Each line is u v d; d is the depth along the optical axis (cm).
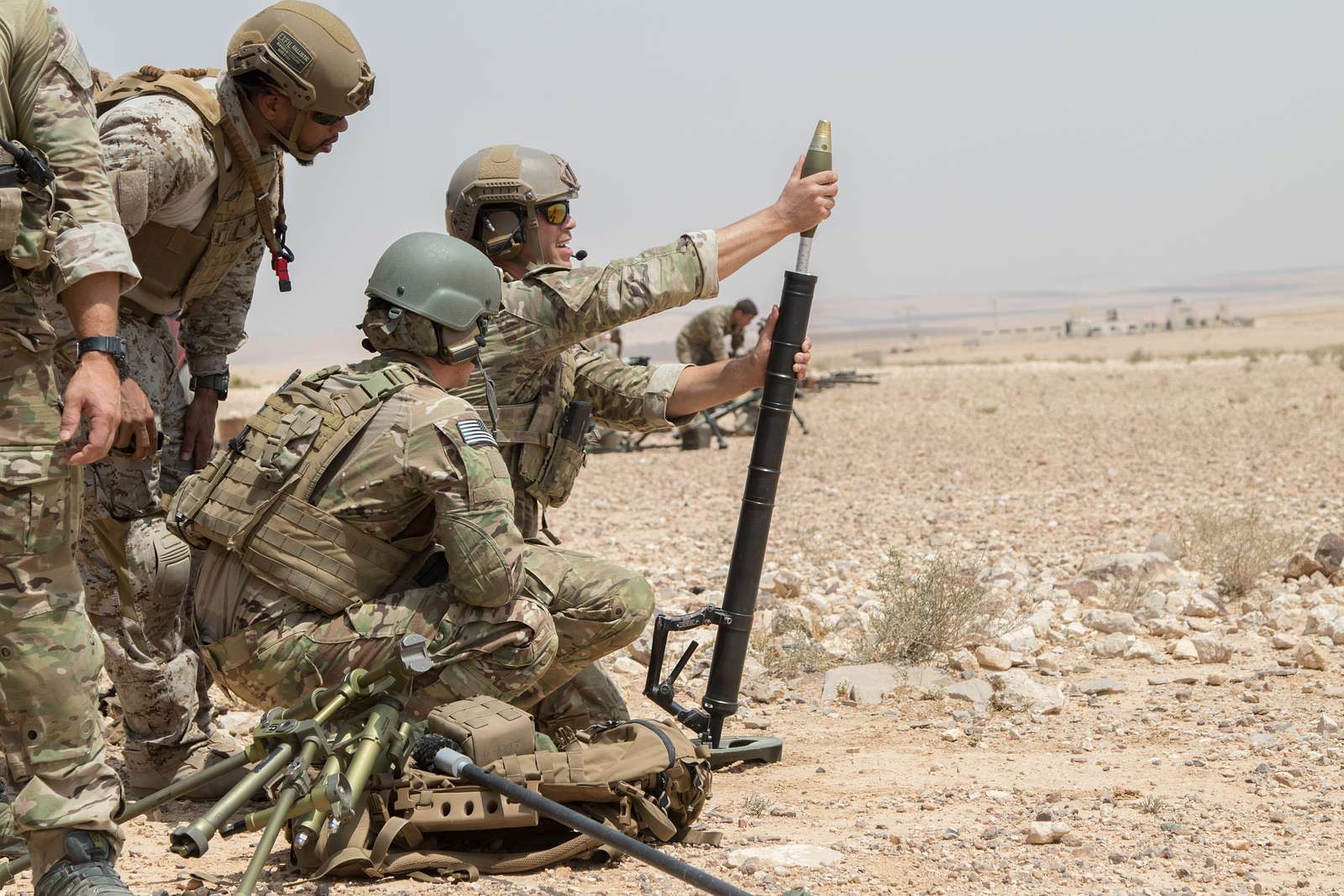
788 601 702
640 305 388
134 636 396
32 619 272
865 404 2875
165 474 415
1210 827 371
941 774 434
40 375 273
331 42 374
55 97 271
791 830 376
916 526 1034
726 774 441
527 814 327
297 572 337
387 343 357
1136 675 563
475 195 415
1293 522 974
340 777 296
